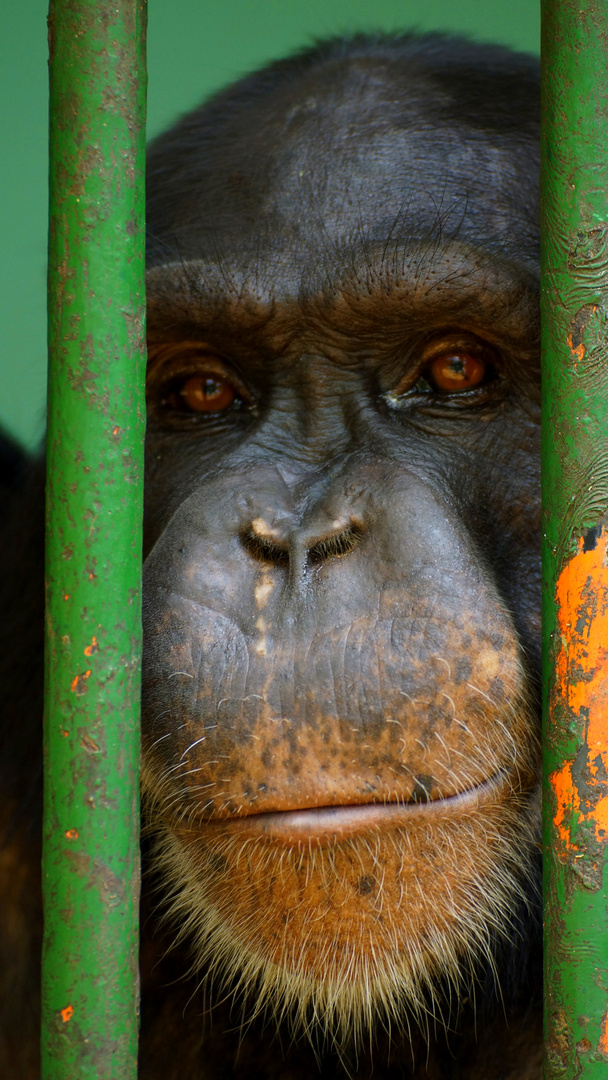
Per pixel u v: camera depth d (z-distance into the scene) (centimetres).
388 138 260
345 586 202
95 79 146
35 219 629
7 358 593
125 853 149
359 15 610
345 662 196
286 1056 264
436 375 244
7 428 412
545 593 157
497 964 253
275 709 196
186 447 261
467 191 249
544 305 158
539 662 229
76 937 146
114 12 147
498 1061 255
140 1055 269
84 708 146
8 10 618
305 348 245
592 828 149
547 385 157
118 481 148
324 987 203
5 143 623
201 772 200
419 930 202
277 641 200
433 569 202
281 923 201
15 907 288
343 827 194
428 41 322
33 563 304
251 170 261
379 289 234
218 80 617
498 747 204
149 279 250
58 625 147
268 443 245
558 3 152
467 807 203
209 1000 265
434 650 197
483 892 210
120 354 148
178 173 278
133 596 150
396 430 241
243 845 200
